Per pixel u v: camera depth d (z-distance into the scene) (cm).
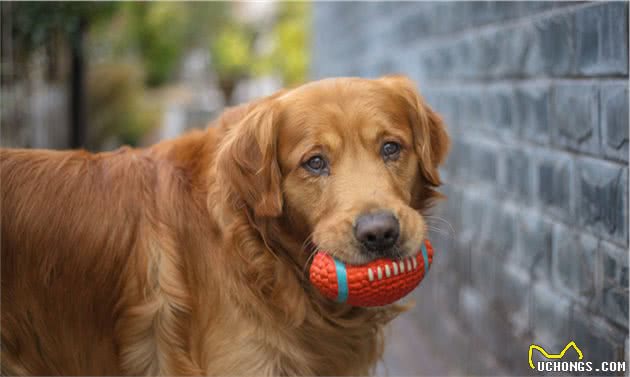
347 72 403
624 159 114
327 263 111
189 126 701
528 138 141
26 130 292
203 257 119
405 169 120
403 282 111
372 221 108
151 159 124
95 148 489
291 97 119
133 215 119
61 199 120
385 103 119
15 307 120
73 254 119
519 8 143
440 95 191
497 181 154
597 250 121
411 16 224
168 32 881
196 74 1252
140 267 118
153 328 118
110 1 338
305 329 120
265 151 116
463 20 171
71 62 353
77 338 120
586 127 123
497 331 154
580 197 125
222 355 117
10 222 119
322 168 116
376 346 131
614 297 117
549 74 133
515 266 146
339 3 445
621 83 114
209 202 119
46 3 286
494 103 155
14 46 276
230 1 1258
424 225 113
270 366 118
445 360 181
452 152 181
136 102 558
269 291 118
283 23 1236
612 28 116
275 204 116
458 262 176
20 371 121
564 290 129
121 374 120
